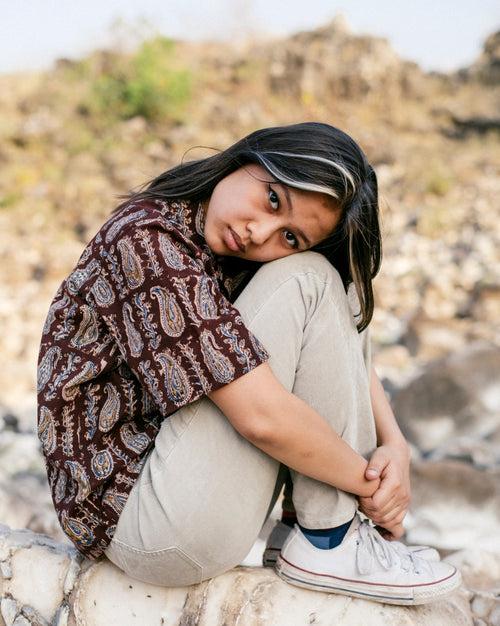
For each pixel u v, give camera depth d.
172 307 1.36
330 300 1.44
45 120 10.98
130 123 11.12
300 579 1.49
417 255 8.38
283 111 12.13
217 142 10.96
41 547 1.66
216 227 1.44
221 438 1.41
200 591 1.51
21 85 11.95
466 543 2.59
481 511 2.70
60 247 8.66
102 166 10.48
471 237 8.88
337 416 1.44
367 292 1.53
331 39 12.97
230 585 1.50
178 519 1.41
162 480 1.42
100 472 1.46
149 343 1.38
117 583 1.55
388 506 1.51
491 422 3.67
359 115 12.41
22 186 10.03
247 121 11.47
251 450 1.41
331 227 1.43
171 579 1.49
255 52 12.89
